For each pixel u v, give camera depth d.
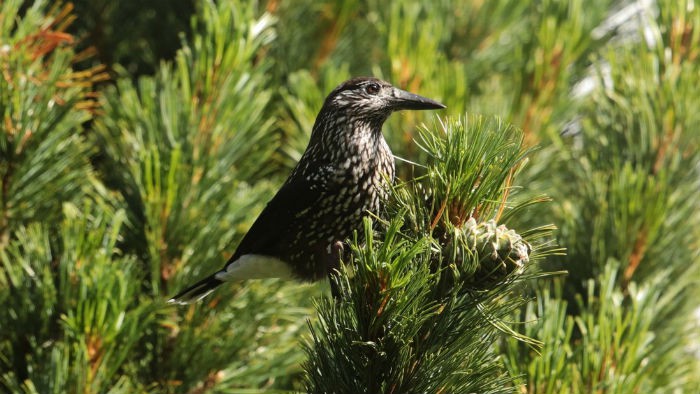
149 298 7.69
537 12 10.77
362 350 4.80
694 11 8.69
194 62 8.42
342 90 6.91
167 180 7.55
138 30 11.10
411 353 4.85
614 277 7.28
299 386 8.36
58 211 8.22
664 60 8.68
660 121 8.32
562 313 6.43
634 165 8.42
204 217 7.82
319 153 6.88
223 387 7.90
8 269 7.29
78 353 6.60
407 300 4.65
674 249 8.10
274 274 7.11
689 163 8.30
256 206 8.24
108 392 7.06
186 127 7.88
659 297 8.03
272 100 10.07
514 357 6.34
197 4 10.25
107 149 8.80
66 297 7.06
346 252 6.75
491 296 4.90
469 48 10.36
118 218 7.20
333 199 6.71
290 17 10.25
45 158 7.93
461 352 4.91
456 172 4.92
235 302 8.09
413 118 8.40
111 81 10.98
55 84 7.90
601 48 10.79
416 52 8.63
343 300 4.85
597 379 6.34
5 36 7.93
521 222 8.91
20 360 7.30
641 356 6.49
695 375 8.20
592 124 9.13
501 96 9.38
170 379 7.82
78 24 10.95
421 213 4.90
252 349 8.09
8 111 7.64
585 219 8.32
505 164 4.91
